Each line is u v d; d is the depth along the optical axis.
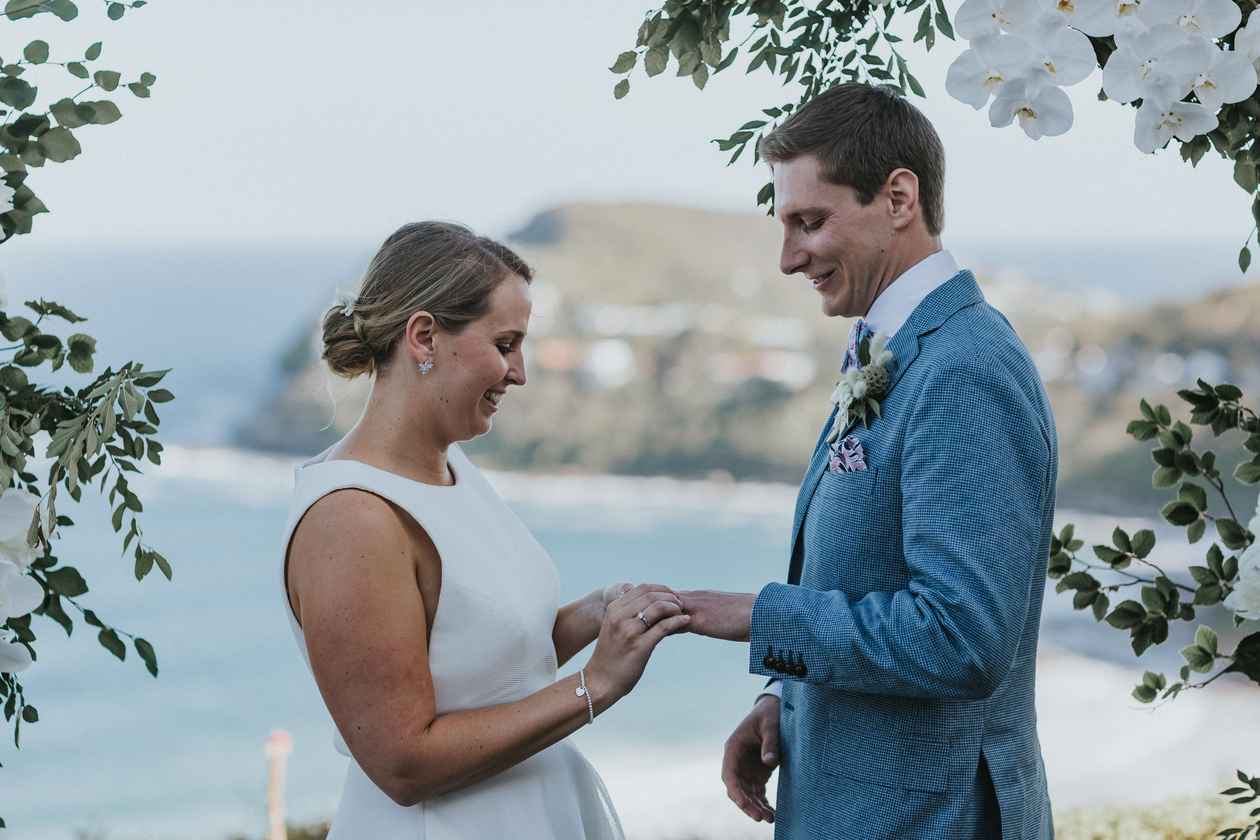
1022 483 1.68
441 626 1.82
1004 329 1.78
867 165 1.80
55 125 1.78
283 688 26.14
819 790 1.87
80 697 25.50
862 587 1.80
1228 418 2.20
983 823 1.80
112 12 1.78
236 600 32.16
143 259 79.12
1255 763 14.74
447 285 1.84
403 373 1.87
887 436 1.78
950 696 1.65
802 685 1.95
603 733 21.52
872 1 2.18
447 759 1.75
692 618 1.83
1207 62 1.61
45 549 1.87
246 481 47.34
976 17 1.62
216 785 20.22
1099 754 15.87
